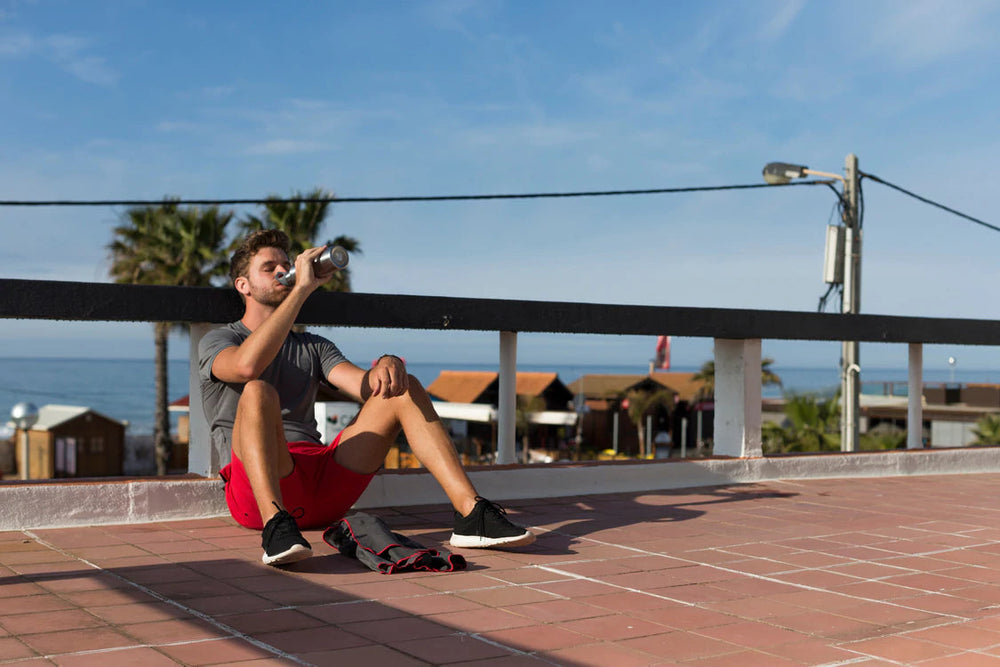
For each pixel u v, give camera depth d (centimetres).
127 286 395
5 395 13962
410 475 486
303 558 321
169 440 3256
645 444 4981
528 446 4475
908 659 236
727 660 233
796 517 475
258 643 233
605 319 531
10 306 368
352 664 218
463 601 286
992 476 701
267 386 346
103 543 363
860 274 1552
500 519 363
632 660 231
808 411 2523
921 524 461
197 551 351
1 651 220
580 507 495
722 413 627
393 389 355
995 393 3744
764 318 604
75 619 251
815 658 236
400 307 460
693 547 387
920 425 708
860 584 325
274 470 339
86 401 13188
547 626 260
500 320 496
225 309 423
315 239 2634
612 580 322
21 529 386
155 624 248
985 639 256
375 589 298
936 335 683
